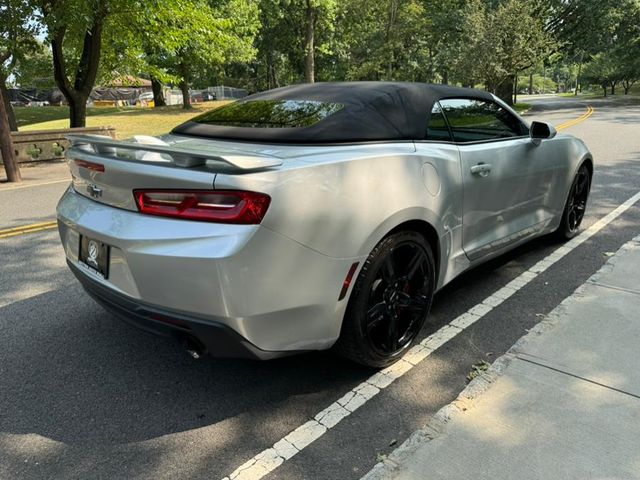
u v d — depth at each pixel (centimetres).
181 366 296
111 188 244
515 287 386
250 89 5809
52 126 2572
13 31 1304
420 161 281
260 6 3309
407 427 236
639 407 236
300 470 211
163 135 326
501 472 201
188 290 215
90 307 380
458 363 287
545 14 3152
